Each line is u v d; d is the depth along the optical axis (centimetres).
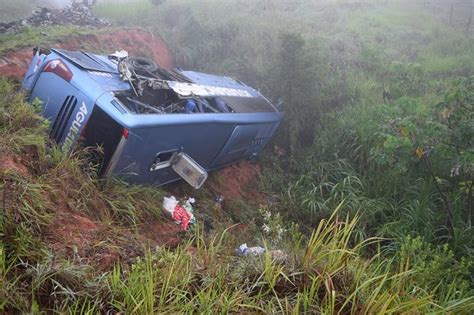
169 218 511
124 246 378
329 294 310
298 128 895
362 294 332
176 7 1305
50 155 433
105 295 290
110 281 305
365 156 786
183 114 514
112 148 457
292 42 905
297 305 294
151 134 467
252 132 694
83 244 346
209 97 625
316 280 332
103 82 493
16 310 254
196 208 590
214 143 598
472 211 642
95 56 571
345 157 811
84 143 470
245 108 686
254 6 1460
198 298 308
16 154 396
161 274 321
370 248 626
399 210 679
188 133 525
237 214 637
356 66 1141
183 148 534
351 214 675
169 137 496
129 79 514
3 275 261
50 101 491
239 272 344
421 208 638
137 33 1020
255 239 532
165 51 1073
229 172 727
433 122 572
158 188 554
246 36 1134
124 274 324
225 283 332
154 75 600
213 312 296
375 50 1120
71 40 823
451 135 568
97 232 375
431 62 1163
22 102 481
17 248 293
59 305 274
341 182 738
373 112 843
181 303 299
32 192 347
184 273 329
